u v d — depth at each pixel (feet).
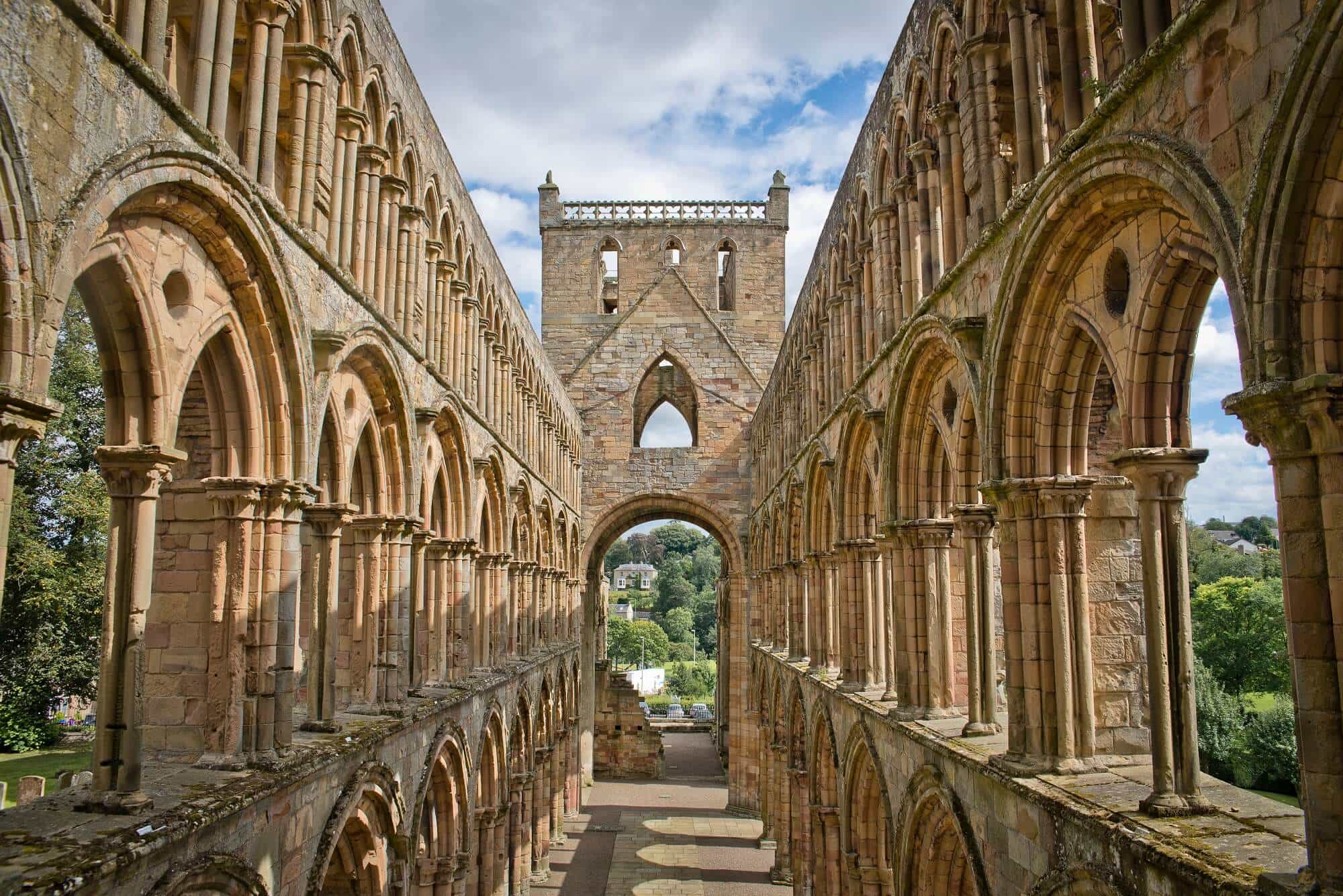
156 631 58.49
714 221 241.55
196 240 47.47
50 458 139.64
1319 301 30.37
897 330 80.94
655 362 218.18
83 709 182.70
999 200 59.31
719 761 261.65
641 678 525.75
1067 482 52.42
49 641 137.28
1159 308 42.29
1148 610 42.24
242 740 52.01
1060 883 44.04
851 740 92.43
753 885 145.38
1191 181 34.94
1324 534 30.04
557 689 171.42
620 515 215.51
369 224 72.23
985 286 58.49
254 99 53.26
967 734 63.41
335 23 63.77
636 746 240.12
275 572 53.88
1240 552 245.24
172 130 42.47
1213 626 164.35
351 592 76.79
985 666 64.44
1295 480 30.71
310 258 58.70
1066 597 52.29
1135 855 37.42
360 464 76.64
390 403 76.02
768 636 179.11
